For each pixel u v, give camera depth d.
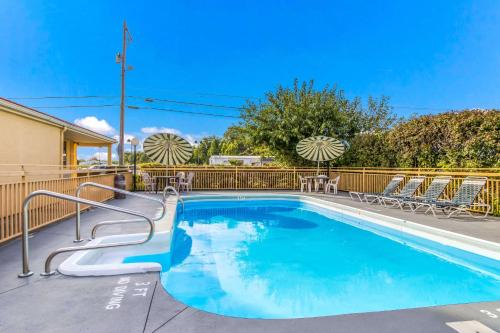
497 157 7.70
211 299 3.45
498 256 4.42
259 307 3.25
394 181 9.61
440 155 9.53
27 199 3.14
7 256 3.90
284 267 4.58
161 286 2.93
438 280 4.09
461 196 7.14
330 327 2.22
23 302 2.58
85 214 7.35
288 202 11.92
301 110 15.47
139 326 2.21
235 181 15.07
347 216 8.71
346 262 4.84
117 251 4.60
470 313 2.46
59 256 3.88
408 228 6.30
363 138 14.40
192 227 7.48
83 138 14.66
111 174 10.49
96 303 2.57
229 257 5.07
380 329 2.20
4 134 8.02
